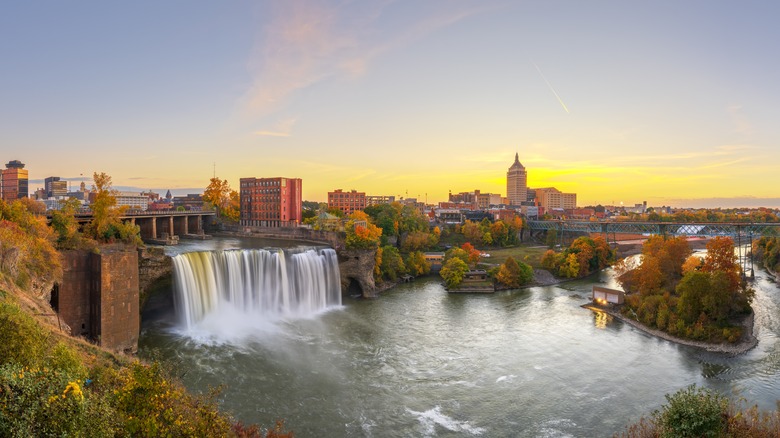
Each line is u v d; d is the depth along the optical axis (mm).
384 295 104938
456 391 53406
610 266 149000
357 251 102062
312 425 45469
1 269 47469
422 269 127812
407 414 48125
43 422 18812
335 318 83812
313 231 126250
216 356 61531
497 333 74938
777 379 56594
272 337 70875
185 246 111438
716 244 88125
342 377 56500
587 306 93312
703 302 73062
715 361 62844
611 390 53875
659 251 110500
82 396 20297
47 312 48531
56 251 59094
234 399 49750
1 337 24859
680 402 33844
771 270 130375
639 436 40125
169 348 63438
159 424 24344
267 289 84562
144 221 133500
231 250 79875
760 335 73062
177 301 71750
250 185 156500
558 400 51438
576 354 65500
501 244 189250
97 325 59000
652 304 80625
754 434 33000
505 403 50719
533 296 104562
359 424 45969
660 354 65688
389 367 60031
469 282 111062
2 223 57219
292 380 55094
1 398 18656
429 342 70062
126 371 33406
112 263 59125
